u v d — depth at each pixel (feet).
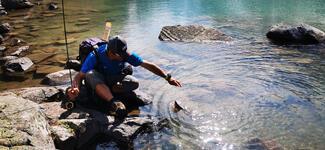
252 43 18.67
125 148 9.13
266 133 9.61
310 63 15.12
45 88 11.91
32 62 16.08
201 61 15.76
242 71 14.30
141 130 9.80
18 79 14.08
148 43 19.06
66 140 8.62
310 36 18.38
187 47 18.11
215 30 20.20
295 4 33.60
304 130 9.71
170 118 10.52
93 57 10.46
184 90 12.49
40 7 34.45
